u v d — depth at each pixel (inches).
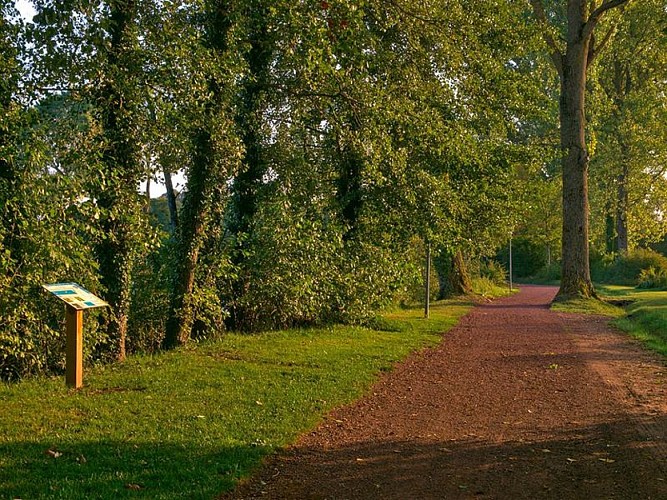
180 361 490.6
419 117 648.4
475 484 242.2
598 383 441.4
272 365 485.4
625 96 1993.1
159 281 611.2
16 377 429.4
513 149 815.7
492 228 860.6
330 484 244.1
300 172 718.5
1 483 228.7
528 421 339.9
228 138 557.0
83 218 446.0
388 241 787.4
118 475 241.6
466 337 718.5
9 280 405.4
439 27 615.5
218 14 549.6
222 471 252.2
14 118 398.9
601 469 257.0
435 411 365.7
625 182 2052.2
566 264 1205.7
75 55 448.5
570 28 1195.9
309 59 494.9
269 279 652.7
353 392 410.0
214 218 620.4
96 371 446.9
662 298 1176.8
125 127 484.4
